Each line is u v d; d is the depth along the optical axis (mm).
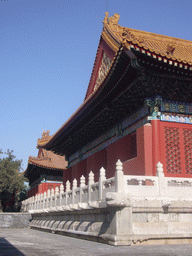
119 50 15984
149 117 18812
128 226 12703
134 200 13125
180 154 18547
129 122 22266
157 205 13359
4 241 16562
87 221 17062
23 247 13055
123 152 22703
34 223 34750
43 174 49906
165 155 18219
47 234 23094
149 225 13164
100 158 27625
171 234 13141
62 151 37625
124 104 21609
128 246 12305
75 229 18266
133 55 15617
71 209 18188
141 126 20344
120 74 18344
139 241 12766
